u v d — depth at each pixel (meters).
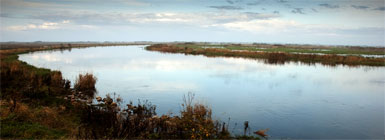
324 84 19.84
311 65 33.56
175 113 11.48
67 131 8.23
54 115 9.57
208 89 17.47
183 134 8.55
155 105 12.90
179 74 24.59
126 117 9.73
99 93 15.72
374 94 16.36
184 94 15.75
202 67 30.27
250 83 19.94
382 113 12.04
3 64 20.47
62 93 14.41
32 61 35.84
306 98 15.00
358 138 8.88
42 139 7.04
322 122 10.59
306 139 8.65
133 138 7.93
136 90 16.84
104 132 8.30
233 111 11.99
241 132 9.09
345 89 17.98
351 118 11.23
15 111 8.84
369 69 29.94
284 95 15.80
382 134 9.30
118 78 21.84
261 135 8.84
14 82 15.39
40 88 14.62
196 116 9.77
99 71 26.23
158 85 18.73
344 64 35.12
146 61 37.62
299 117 11.21
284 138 8.69
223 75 24.03
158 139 8.05
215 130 8.84
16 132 7.27
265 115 11.43
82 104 11.77
